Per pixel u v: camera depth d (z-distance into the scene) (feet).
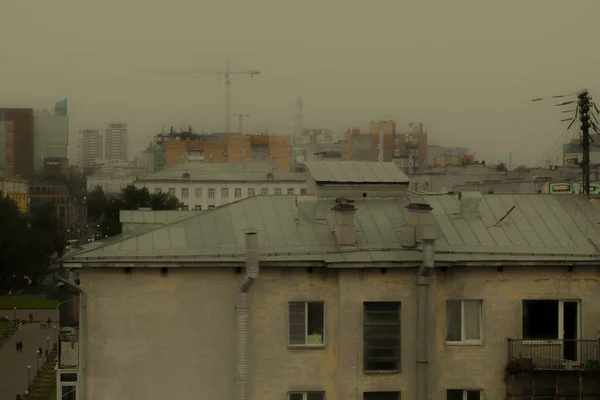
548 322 114.21
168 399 108.37
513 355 111.86
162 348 108.58
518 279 113.39
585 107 136.36
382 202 125.90
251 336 109.40
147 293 108.58
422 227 111.24
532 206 125.39
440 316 111.75
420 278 109.29
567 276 114.01
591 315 114.11
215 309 109.19
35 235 643.86
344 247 111.96
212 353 109.09
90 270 107.86
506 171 545.85
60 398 118.21
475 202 122.72
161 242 111.96
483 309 112.68
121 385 107.96
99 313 107.86
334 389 109.81
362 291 109.60
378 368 109.91
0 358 406.82
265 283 109.81
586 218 123.24
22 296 601.21
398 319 110.42
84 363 107.45
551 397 112.47
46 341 448.65
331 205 124.67
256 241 105.50
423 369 109.29
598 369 110.73
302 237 115.34
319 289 110.32
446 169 565.53
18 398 311.88
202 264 108.27
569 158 350.64
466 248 114.32
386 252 111.04
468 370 111.96
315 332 110.83
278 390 109.50
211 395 108.88
